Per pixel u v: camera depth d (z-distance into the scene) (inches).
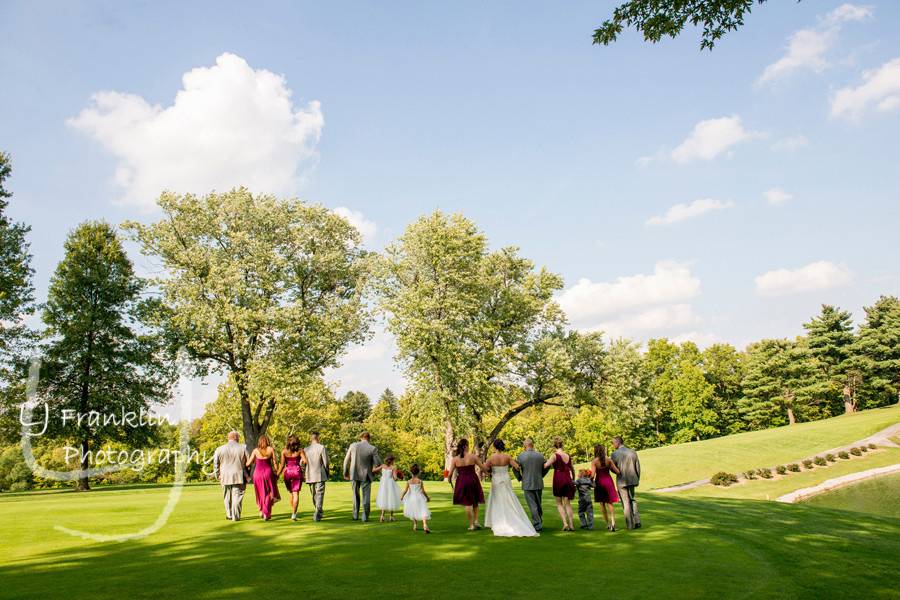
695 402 3149.6
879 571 379.9
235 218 1333.7
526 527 470.0
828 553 439.2
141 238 1286.9
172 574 325.1
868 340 3159.5
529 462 506.9
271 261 1305.4
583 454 3179.1
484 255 1408.7
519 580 319.3
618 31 402.3
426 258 1246.9
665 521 573.3
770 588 323.0
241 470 546.3
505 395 1293.1
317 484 542.6
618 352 1393.9
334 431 2549.2
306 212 1375.5
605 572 343.0
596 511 650.2
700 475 1978.3
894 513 1273.4
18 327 1277.1
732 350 3678.6
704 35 389.1
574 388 1342.3
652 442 3235.7
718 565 375.2
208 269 1300.4
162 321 1277.1
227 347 1254.3
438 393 1135.6
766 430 2704.2
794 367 3184.1
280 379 1187.3
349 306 1342.3
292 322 1269.7
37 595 278.4
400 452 2878.9
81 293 1323.8
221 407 1672.0
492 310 1405.0
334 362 1354.6
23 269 1288.1
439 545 418.9
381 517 541.0
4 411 1234.6
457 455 501.4
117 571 332.5
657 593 300.7
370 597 280.5
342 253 1408.7
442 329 1137.4
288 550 396.5
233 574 325.4
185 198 1315.2
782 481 1764.3
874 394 3378.4
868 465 1876.2
